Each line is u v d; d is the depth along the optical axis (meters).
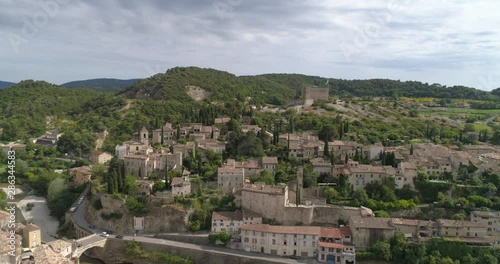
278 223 164.88
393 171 177.75
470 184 177.12
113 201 177.62
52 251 140.62
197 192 179.38
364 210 161.25
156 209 172.50
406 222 153.50
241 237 156.62
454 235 150.38
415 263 140.50
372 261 145.12
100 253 161.88
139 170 192.75
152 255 156.38
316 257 149.62
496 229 153.75
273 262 145.12
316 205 168.88
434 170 187.00
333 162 194.75
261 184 174.38
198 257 152.75
